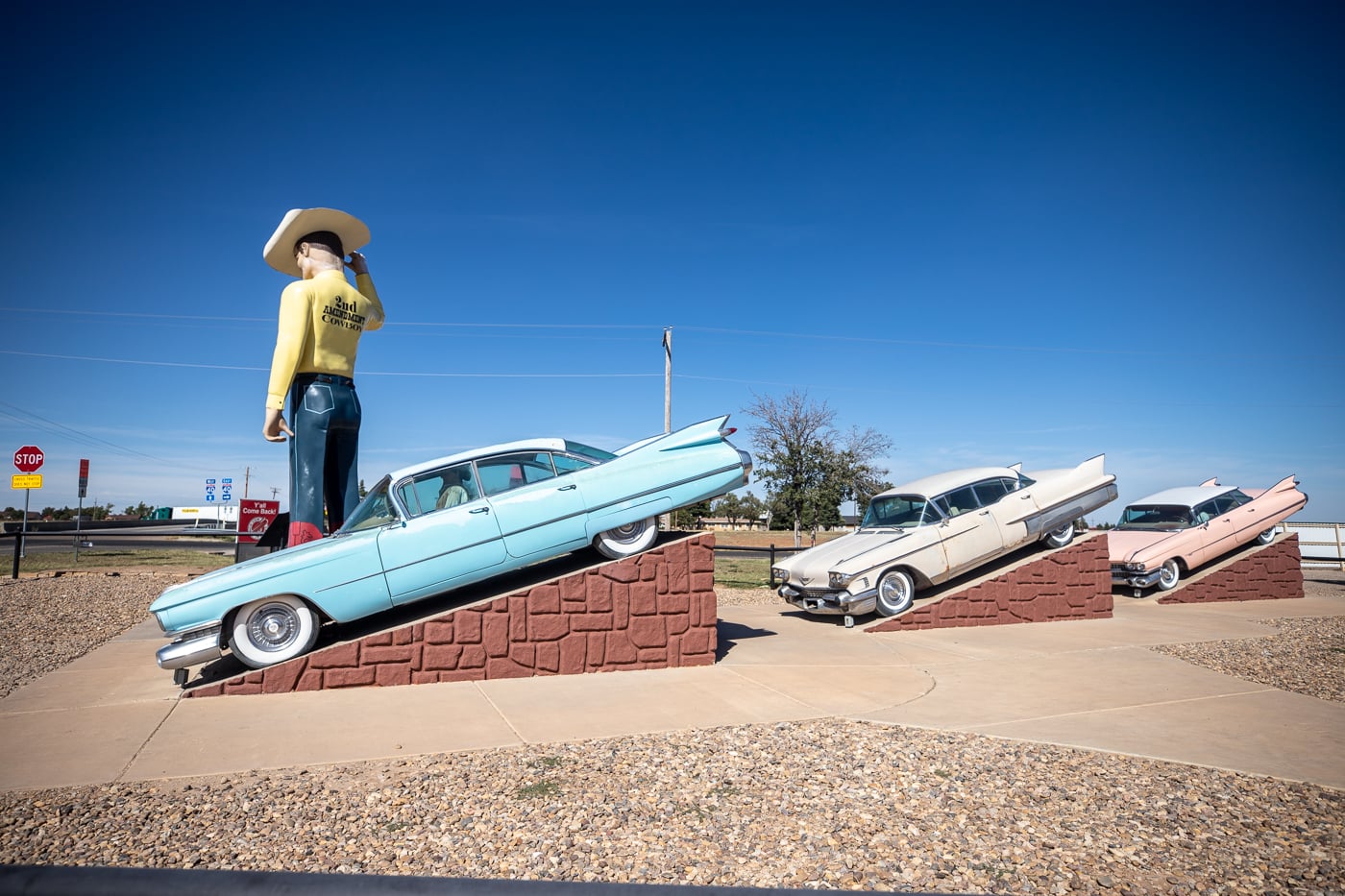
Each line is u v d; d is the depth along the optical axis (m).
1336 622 11.77
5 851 3.58
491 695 6.86
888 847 3.73
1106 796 4.43
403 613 8.34
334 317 9.74
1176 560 14.68
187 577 16.56
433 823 4.00
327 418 9.61
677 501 8.17
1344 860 3.63
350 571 7.23
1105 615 12.22
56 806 4.21
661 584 8.04
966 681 7.64
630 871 3.44
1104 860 3.61
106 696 6.80
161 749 5.28
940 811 4.18
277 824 3.97
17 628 10.33
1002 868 3.51
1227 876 3.46
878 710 6.48
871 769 4.89
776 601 14.79
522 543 7.71
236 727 5.83
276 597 7.12
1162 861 3.60
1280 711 6.48
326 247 10.16
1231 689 7.31
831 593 11.05
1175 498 15.40
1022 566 11.73
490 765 4.95
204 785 4.60
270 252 10.26
